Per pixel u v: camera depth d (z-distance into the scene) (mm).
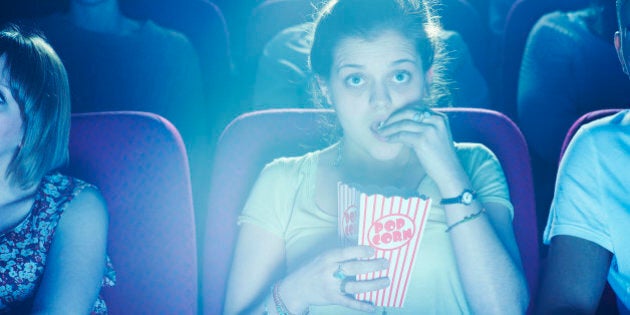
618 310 1374
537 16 2645
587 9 2459
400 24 1259
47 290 1290
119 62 2525
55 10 2994
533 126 2482
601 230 1258
